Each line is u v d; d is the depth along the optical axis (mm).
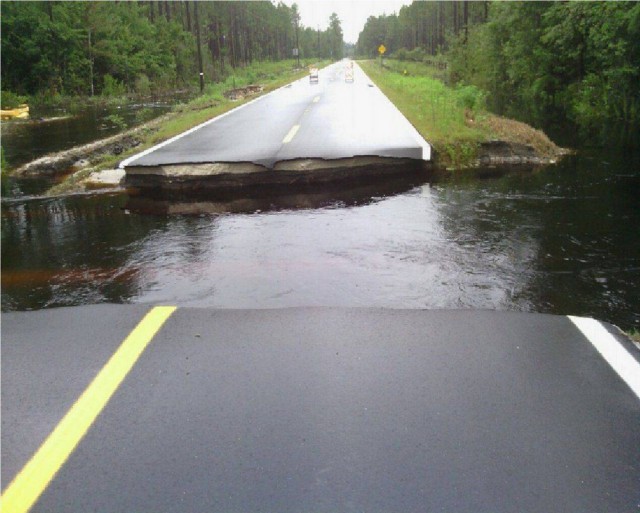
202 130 15992
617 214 8148
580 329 3867
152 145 13898
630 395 3016
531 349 3561
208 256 6582
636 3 21438
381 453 2547
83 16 55625
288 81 48719
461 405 2920
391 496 2281
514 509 2201
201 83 47000
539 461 2482
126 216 8656
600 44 24922
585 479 2367
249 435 2701
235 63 94625
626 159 12984
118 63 58000
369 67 73875
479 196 9359
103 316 4203
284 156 10656
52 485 2412
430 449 2570
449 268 6031
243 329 3924
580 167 12055
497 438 2645
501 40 34375
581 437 2650
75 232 7875
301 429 2736
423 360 3422
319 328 3916
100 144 16203
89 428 2801
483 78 35750
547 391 3057
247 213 8562
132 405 2992
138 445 2654
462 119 15000
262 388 3121
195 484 2377
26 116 32750
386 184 10367
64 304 5281
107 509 2256
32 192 10750
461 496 2273
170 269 6172
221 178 10273
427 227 7637
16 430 2811
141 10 73812
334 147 11688
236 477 2412
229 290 5441
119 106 39812
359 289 5410
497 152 12695
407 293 5305
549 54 30266
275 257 6477
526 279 5699
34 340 3799
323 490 2322
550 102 32500
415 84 31469
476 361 3400
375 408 2902
